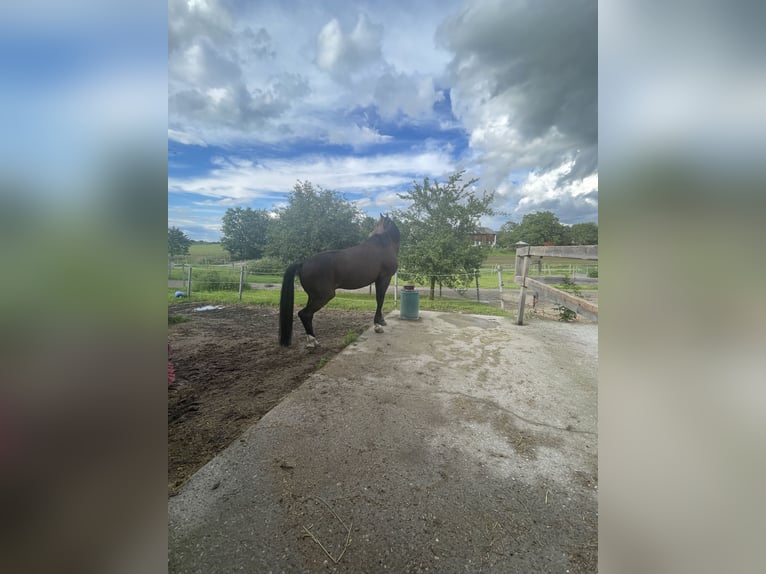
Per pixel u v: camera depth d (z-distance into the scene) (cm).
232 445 170
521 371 285
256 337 411
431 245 690
